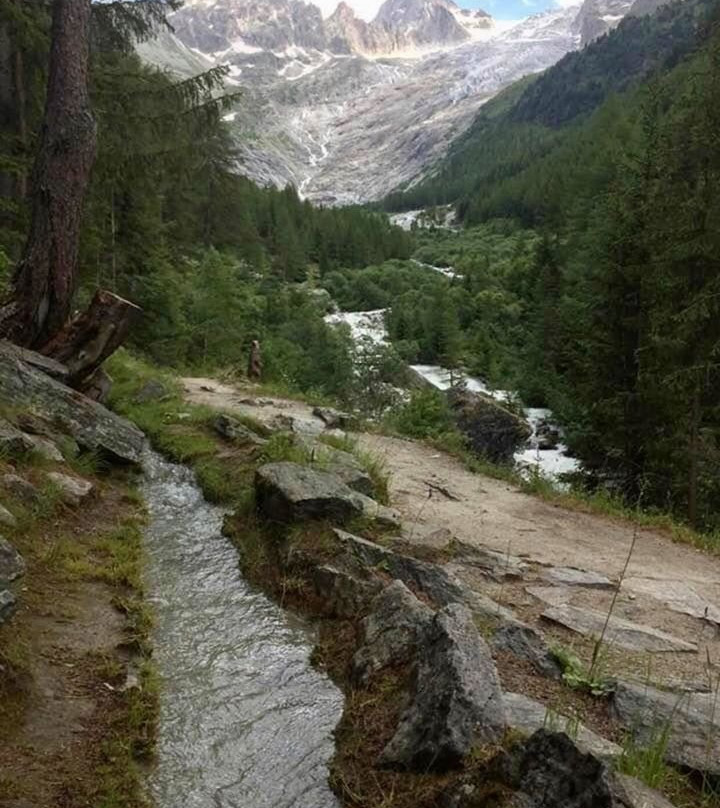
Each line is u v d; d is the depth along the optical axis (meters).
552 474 16.95
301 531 6.69
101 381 11.05
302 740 4.11
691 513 13.62
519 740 3.35
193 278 31.52
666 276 14.23
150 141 14.84
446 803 3.31
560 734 3.17
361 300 68.50
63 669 4.39
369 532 7.06
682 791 3.51
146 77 15.63
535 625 5.73
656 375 14.13
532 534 8.56
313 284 62.62
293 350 28.31
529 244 88.44
